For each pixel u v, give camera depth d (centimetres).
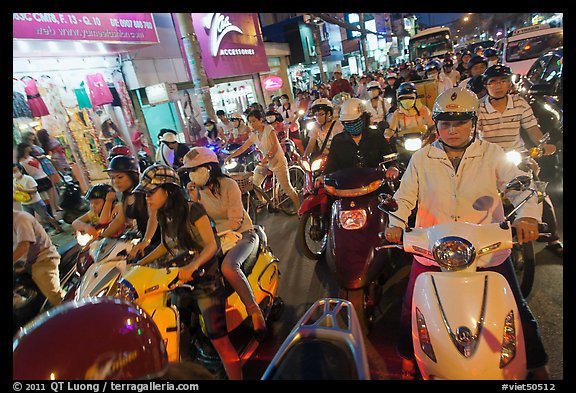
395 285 403
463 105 232
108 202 357
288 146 795
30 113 766
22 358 104
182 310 291
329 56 3316
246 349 305
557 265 370
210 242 262
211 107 959
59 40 713
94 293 271
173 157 650
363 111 424
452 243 202
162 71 1219
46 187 736
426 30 2347
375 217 350
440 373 189
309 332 150
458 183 251
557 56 704
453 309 190
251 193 639
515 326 189
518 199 229
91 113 926
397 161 505
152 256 280
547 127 596
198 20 1440
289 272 475
